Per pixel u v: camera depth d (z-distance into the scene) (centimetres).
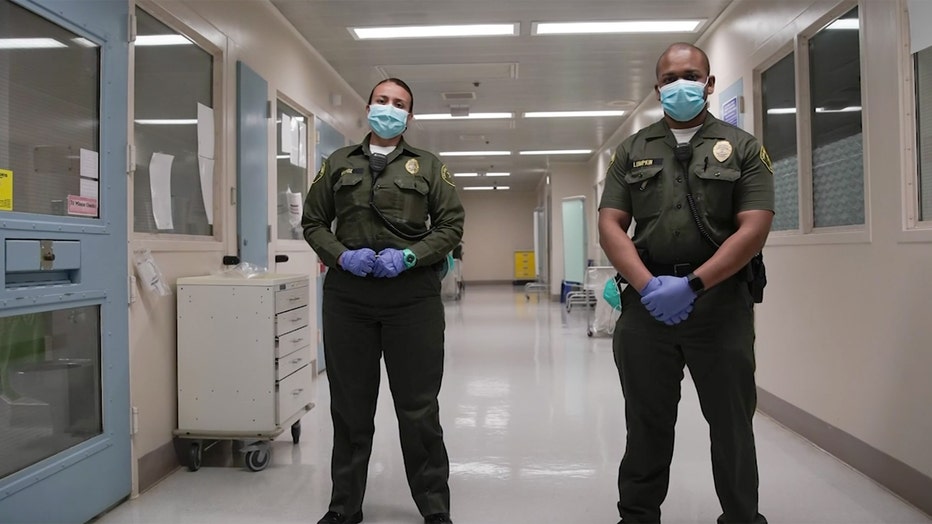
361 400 203
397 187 200
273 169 389
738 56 392
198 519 214
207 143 304
